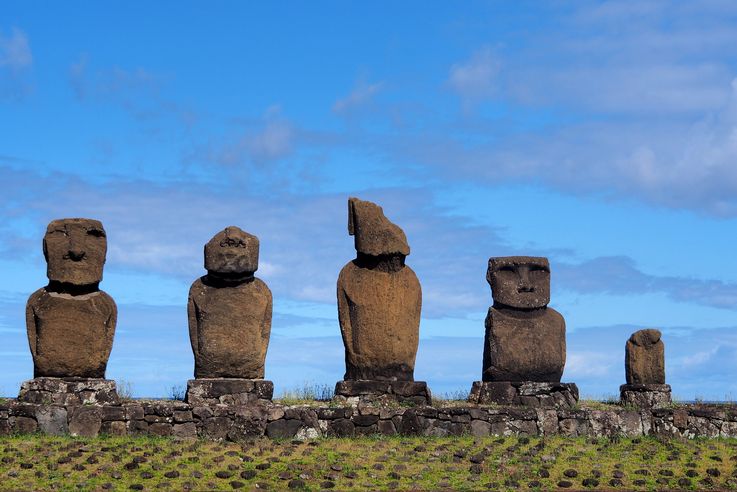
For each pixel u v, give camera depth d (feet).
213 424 81.51
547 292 94.99
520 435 85.46
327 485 71.82
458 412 85.30
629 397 99.09
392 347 90.68
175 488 70.28
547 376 93.04
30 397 84.28
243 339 88.22
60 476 71.46
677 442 85.15
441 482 73.26
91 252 88.12
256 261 89.56
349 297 91.56
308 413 82.94
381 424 84.28
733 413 88.63
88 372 87.04
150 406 81.87
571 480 74.74
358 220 92.22
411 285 92.32
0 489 68.85
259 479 72.59
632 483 74.64
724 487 74.43
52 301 87.10
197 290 89.20
